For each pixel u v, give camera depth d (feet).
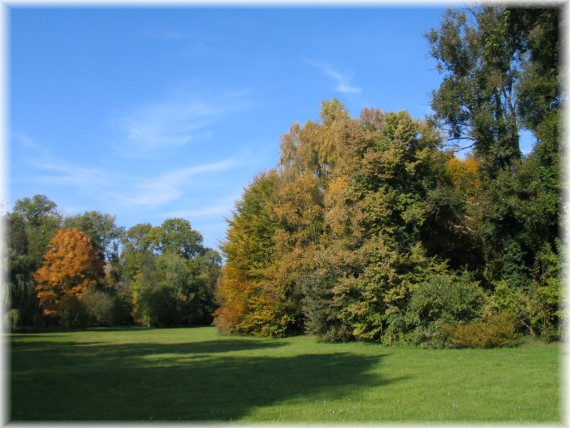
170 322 250.16
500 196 95.91
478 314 84.53
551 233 95.09
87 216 292.40
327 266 101.35
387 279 91.71
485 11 104.58
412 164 95.35
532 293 86.43
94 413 36.32
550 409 34.60
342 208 101.50
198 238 343.67
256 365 66.28
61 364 70.28
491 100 108.78
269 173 150.10
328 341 104.12
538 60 91.45
